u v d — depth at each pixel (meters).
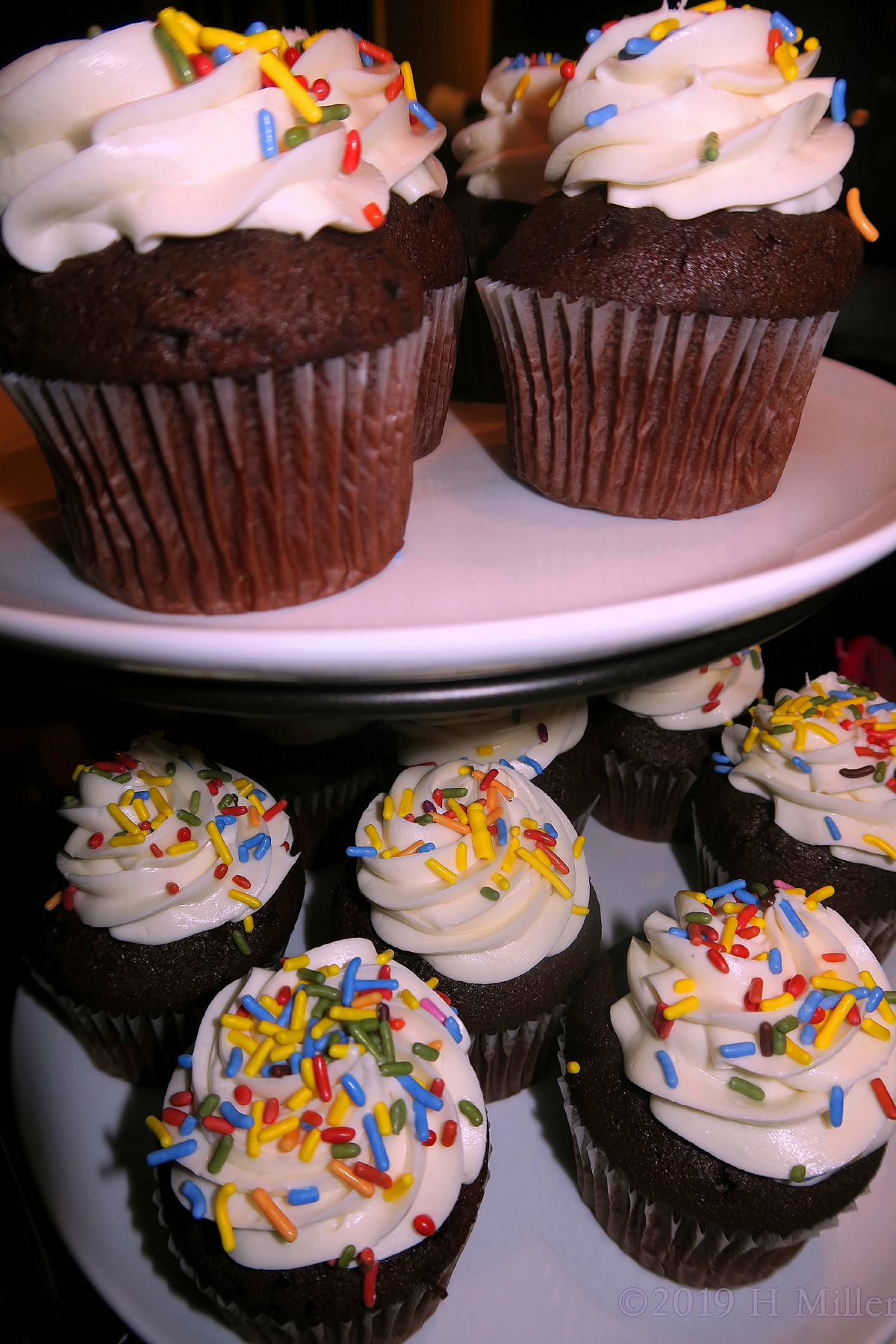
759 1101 0.19
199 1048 0.20
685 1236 0.20
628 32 0.23
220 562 0.19
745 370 0.22
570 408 0.23
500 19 0.41
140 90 0.18
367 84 0.22
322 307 0.18
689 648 0.18
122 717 0.31
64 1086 0.24
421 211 0.25
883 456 0.25
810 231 0.22
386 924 0.23
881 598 0.42
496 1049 0.23
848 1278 0.20
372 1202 0.18
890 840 0.25
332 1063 0.19
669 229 0.22
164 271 0.18
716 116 0.22
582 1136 0.21
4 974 0.28
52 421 0.19
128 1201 0.21
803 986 0.20
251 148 0.18
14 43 0.33
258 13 0.34
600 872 0.29
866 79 0.38
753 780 0.27
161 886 0.23
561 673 0.17
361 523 0.20
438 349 0.26
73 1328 0.22
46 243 0.18
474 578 0.21
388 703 0.16
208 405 0.18
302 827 0.29
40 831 0.30
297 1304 0.18
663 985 0.20
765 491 0.24
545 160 0.29
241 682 0.17
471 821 0.22
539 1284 0.20
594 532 0.23
